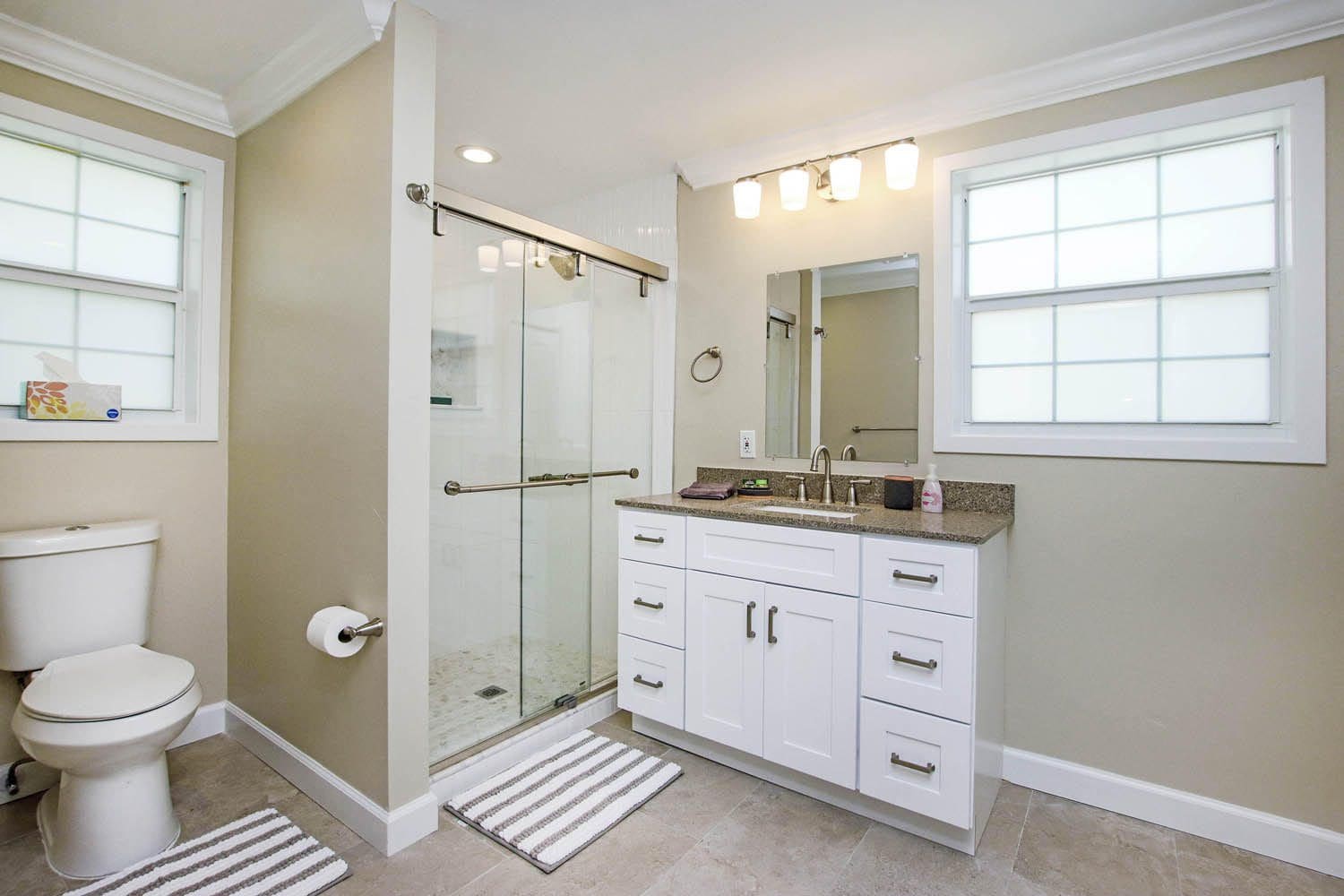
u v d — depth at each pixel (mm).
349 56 1750
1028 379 2113
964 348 2195
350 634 1634
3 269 1907
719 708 2047
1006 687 2062
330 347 1827
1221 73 1750
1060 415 2061
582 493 2561
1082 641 1945
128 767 1592
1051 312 2074
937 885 1553
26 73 1840
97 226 2092
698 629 2094
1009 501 2043
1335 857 1610
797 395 2484
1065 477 1968
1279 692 1693
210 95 2146
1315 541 1650
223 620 2305
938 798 1659
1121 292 1956
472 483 2152
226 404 2299
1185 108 1787
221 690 2305
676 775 2037
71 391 1977
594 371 2594
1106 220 1996
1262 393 1777
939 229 2172
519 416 2303
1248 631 1729
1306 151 1648
